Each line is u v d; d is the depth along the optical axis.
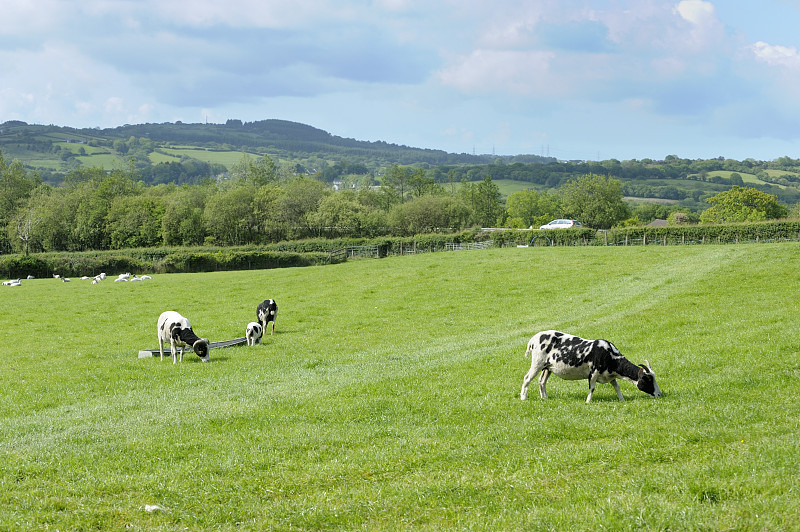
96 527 8.99
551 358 15.52
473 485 9.88
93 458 12.26
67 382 20.52
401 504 9.33
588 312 30.77
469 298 38.12
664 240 64.38
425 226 102.00
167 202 107.44
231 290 48.03
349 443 12.84
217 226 104.25
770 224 62.03
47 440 13.66
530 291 38.94
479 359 21.77
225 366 22.94
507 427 13.35
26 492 10.36
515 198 164.38
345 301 40.12
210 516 9.24
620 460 10.70
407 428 13.92
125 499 10.07
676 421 12.95
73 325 34.69
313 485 10.48
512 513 8.67
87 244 107.88
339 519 8.94
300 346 27.00
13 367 23.72
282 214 105.19
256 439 13.29
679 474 9.58
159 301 43.56
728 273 37.84
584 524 8.00
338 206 101.50
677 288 34.62
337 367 21.88
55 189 133.88
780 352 18.39
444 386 17.97
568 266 47.94
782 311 25.20
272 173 162.75
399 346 26.14
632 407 14.38
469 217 103.56
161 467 11.62
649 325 25.59
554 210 160.25
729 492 8.76
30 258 73.06
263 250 85.62
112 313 38.78
